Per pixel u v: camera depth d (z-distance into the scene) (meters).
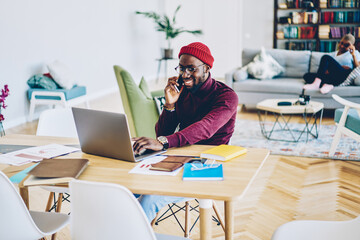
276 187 3.43
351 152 4.32
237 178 1.65
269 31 9.31
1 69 5.38
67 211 2.96
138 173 1.73
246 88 6.19
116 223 1.41
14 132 5.25
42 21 6.14
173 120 2.41
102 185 1.36
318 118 5.94
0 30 5.33
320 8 8.55
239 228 2.71
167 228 2.73
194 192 1.51
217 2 9.83
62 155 2.03
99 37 7.89
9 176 1.77
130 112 3.72
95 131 1.93
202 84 2.27
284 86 5.97
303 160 4.12
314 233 1.69
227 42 9.92
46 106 6.36
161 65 11.04
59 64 5.96
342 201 3.13
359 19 8.36
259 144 4.68
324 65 5.75
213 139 2.31
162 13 10.52
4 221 1.67
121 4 8.72
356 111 4.16
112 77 8.55
